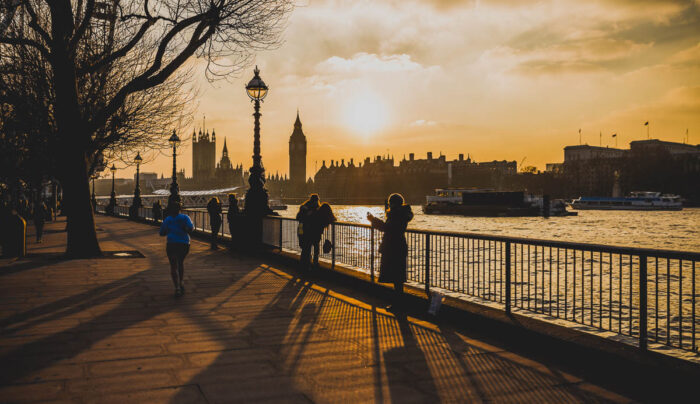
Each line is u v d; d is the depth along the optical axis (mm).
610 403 4434
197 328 6867
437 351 5914
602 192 199500
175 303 8570
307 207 11773
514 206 115625
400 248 8031
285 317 7578
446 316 7355
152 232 26562
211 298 9039
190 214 26422
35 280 10805
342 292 9711
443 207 122562
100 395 4430
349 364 5402
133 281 10773
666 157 184250
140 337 6379
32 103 16438
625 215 123875
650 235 66688
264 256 15016
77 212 14656
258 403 4312
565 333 5766
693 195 176625
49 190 58750
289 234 14102
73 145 14211
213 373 5051
